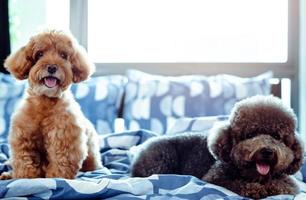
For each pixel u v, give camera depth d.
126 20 2.97
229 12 2.93
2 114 2.46
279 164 1.42
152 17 2.96
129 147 2.23
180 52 2.96
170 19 2.95
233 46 2.94
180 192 1.40
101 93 2.57
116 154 2.13
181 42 2.95
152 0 2.95
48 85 1.71
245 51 2.93
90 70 1.92
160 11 2.95
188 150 1.77
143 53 2.97
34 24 2.90
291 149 1.50
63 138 1.70
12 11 2.88
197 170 1.69
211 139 1.57
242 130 1.49
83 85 2.59
